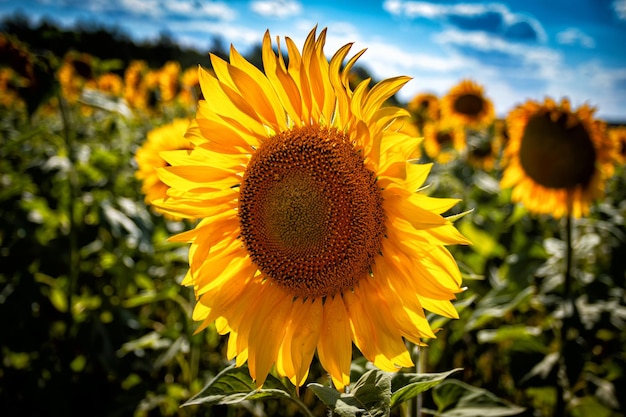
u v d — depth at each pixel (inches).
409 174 12.5
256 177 15.0
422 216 12.1
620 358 24.3
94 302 30.5
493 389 27.3
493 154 62.1
